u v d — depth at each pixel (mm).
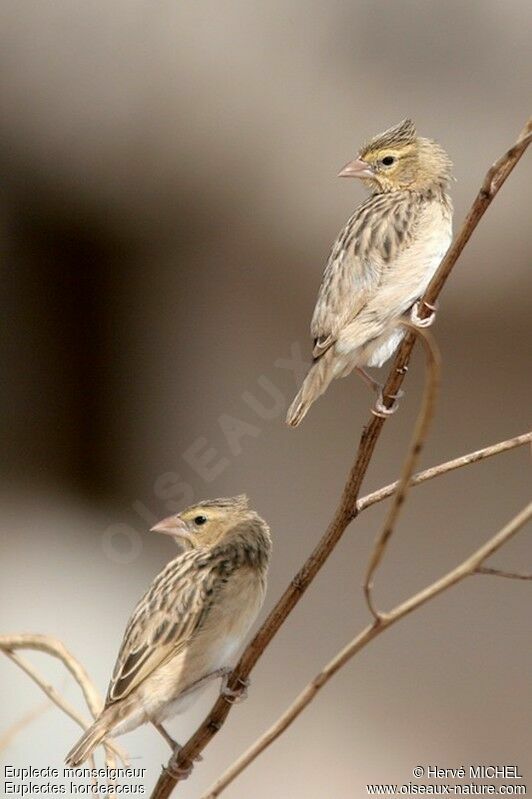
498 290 13773
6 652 6070
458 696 12055
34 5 12797
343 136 13211
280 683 11906
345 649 4648
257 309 13344
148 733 10531
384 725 11672
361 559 13078
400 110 13273
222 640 7207
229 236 13320
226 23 13141
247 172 13211
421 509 13359
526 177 13641
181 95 13047
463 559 13133
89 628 11766
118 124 12977
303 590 5648
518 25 13312
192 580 7234
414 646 12492
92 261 13359
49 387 13344
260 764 11062
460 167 13336
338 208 13188
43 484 13203
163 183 13133
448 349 13852
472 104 13312
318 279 13234
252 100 13156
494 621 12773
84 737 6730
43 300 13289
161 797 5883
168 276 13438
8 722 10242
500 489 13477
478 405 13680
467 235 5723
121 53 12938
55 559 12492
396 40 13312
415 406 13672
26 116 12875
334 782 11039
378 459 13477
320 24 13273
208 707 11070
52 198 13117
